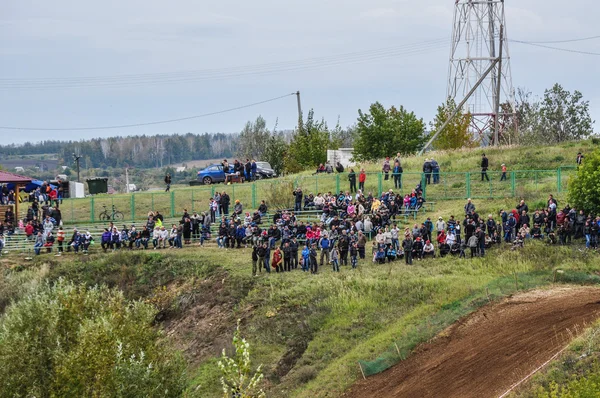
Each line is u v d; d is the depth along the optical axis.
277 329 68.19
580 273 65.31
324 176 120.88
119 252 94.69
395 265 78.19
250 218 95.31
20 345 55.34
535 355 48.62
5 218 108.81
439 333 57.12
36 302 59.28
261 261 81.44
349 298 70.06
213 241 98.94
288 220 90.38
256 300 75.00
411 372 52.84
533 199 94.25
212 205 103.69
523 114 183.00
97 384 50.44
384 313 65.69
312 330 66.56
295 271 80.81
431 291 68.06
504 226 81.25
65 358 52.81
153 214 101.25
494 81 157.38
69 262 94.69
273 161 181.38
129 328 58.00
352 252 79.25
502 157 122.62
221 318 74.94
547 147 126.75
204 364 66.56
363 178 105.69
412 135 149.25
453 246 79.12
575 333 50.09
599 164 79.19
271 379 60.59
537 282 64.50
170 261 90.25
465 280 69.19
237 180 131.12
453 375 50.03
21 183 115.50
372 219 89.75
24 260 97.50
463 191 104.50
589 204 78.50
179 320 78.75
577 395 37.84
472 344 53.84
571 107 164.12
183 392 55.84
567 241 78.50
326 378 56.50
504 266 72.94
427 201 101.38
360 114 148.50
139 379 50.16
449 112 153.12
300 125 171.38
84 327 54.81
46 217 102.81
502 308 58.75
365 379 54.09
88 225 112.38
